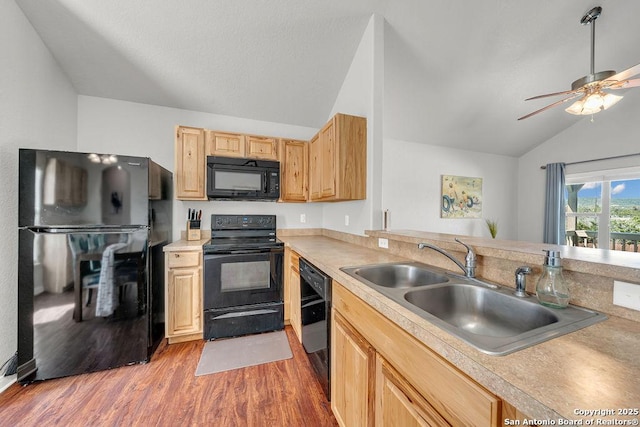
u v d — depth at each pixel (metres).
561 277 0.83
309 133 3.19
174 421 1.35
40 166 1.59
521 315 0.90
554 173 4.22
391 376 0.84
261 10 1.91
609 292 0.75
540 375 0.49
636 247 3.47
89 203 1.69
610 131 3.66
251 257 2.31
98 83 2.33
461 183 4.44
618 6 2.12
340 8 1.97
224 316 2.22
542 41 2.35
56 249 1.64
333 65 2.44
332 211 2.91
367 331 1.00
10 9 1.64
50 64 2.02
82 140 2.40
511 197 4.86
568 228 4.21
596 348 0.58
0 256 1.59
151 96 2.52
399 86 2.77
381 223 2.08
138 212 1.81
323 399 1.51
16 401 1.47
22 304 1.58
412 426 0.73
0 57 1.59
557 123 3.95
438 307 1.05
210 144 2.45
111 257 1.75
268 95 2.67
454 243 1.28
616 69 2.76
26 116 1.79
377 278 1.42
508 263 1.05
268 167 2.60
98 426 1.31
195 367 1.81
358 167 2.12
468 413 0.56
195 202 2.74
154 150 2.62
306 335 1.85
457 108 3.24
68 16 1.82
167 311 2.12
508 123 3.75
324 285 1.45
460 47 2.32
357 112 2.33
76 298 1.68
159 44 2.06
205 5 1.84
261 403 1.47
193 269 2.19
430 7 1.98
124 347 1.80
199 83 2.44
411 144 4.11
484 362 0.53
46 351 1.62
